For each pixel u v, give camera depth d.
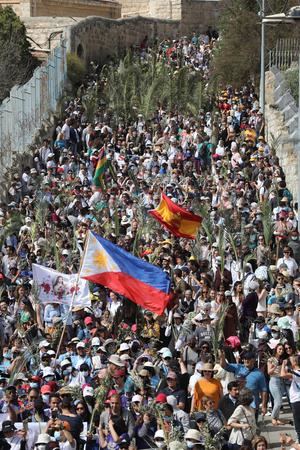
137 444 35.75
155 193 67.62
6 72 101.75
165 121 87.38
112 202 64.94
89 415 37.69
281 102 83.50
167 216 55.00
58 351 41.81
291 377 38.78
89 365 40.94
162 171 75.56
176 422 36.06
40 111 88.62
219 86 101.56
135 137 83.81
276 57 99.00
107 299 47.84
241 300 47.91
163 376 38.72
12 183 73.56
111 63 108.38
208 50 117.44
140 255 54.28
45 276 45.84
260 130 84.50
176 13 137.62
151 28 131.38
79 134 82.75
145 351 41.03
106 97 92.38
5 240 60.59
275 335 42.62
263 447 32.97
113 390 36.66
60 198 67.25
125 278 43.28
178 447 33.66
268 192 67.44
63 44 101.38
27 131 85.12
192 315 43.75
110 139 83.56
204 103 94.06
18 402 38.28
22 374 39.47
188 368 41.03
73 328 45.19
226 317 45.31
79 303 45.69
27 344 43.41
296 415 38.09
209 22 139.50
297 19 51.72
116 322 45.81
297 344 43.69
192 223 55.19
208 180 70.62
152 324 45.09
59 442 35.59
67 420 36.09
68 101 92.94
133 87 94.44
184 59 116.31
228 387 37.19
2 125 81.25
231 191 67.25
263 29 87.38
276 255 56.19
